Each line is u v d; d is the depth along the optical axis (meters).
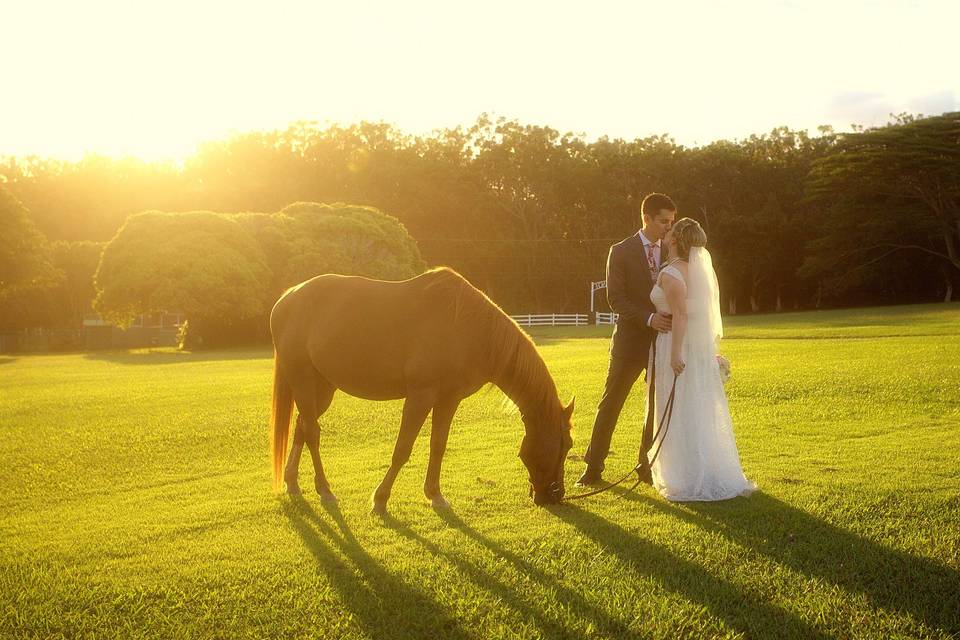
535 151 70.81
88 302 64.62
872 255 58.09
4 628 3.55
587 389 12.68
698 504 5.38
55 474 7.29
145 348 51.22
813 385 11.07
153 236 41.91
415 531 4.93
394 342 5.51
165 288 40.12
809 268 58.97
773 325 35.50
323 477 5.98
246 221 46.25
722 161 67.06
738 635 3.32
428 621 3.53
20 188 79.62
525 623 3.49
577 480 6.37
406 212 69.62
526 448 5.49
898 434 7.74
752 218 63.56
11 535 5.11
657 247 6.15
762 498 5.43
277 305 6.29
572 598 3.74
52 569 4.33
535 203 72.00
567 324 57.72
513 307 70.88
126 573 4.22
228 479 6.89
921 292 63.72
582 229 70.75
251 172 76.81
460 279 5.55
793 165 67.31
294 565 4.29
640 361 6.14
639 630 3.39
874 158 54.84
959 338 19.72
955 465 6.16
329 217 47.75
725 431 5.62
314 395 6.01
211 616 3.62
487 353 5.40
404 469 6.98
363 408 11.09
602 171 69.44
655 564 4.18
